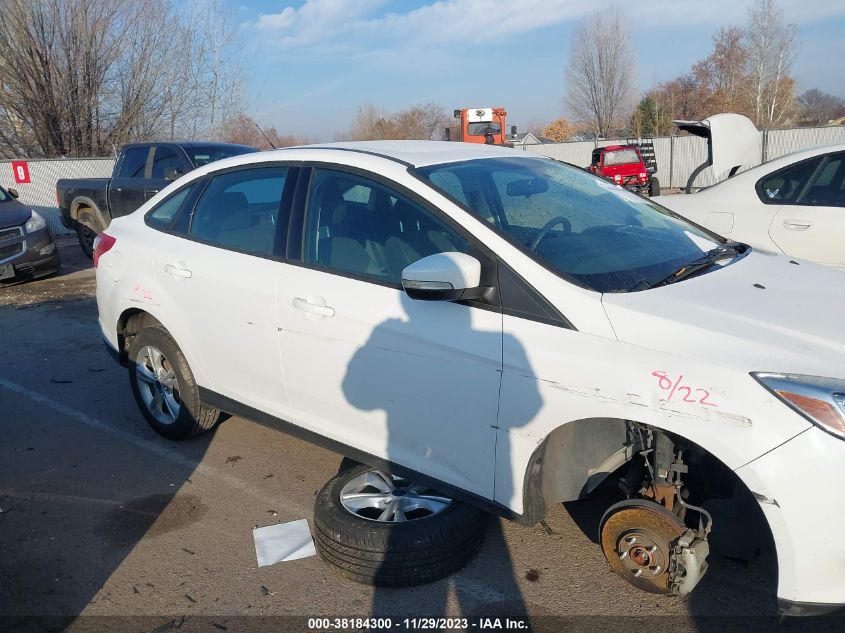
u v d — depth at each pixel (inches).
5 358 265.7
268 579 128.2
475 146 161.3
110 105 940.6
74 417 205.8
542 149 1306.6
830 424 91.3
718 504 107.7
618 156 984.3
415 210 128.3
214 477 167.0
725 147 268.1
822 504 91.5
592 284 113.0
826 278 124.5
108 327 189.0
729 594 119.1
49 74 878.4
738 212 234.1
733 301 110.2
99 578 130.0
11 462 178.2
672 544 111.2
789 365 95.7
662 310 106.2
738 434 95.0
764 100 1889.8
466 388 116.6
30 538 143.7
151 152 443.2
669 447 109.2
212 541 140.6
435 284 111.7
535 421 110.2
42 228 405.1
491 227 119.8
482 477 118.3
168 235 171.2
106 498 158.9
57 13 872.9
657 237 136.6
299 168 147.5
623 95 1924.2
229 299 151.1
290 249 143.3
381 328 125.6
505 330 112.7
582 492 118.3
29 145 909.2
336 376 134.0
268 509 152.2
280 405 148.7
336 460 174.2
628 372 102.2
